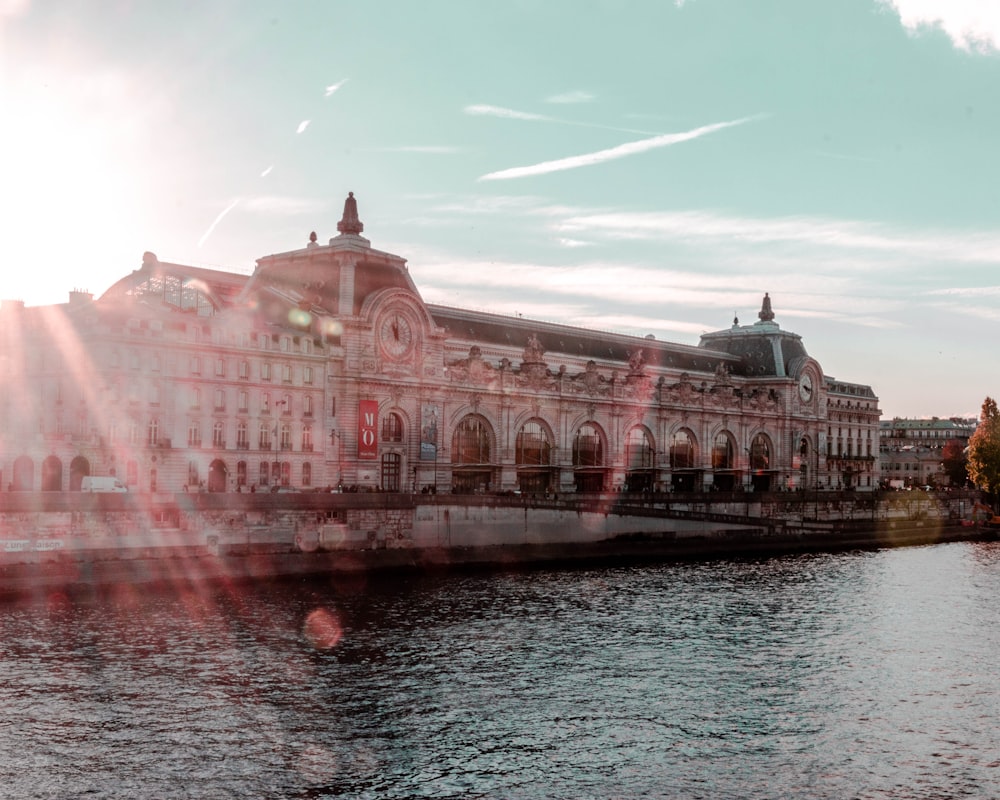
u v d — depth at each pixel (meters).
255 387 117.38
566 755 48.75
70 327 108.25
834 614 86.12
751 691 60.12
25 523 82.50
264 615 77.06
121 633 69.19
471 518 114.88
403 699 56.81
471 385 145.75
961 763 48.66
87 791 43.38
